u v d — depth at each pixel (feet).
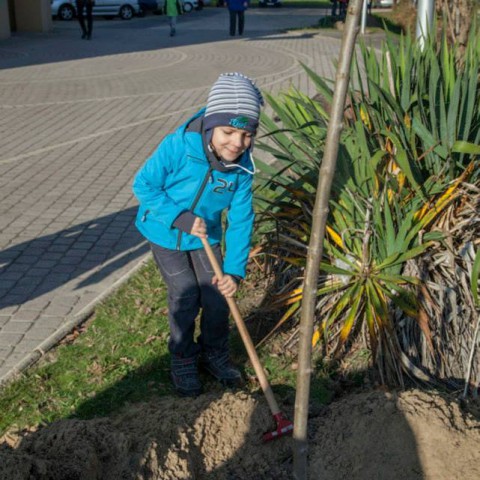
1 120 36.55
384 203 12.57
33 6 85.97
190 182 10.83
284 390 12.35
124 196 24.16
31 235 20.27
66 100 42.22
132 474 9.36
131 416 10.92
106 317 14.93
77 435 9.54
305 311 8.49
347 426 10.30
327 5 150.41
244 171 10.87
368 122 14.61
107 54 65.57
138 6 109.09
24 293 16.48
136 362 13.17
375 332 12.53
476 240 12.92
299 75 51.57
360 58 53.36
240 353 13.42
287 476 10.10
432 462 9.69
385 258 12.76
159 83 48.52
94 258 18.66
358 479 9.81
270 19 112.27
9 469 8.73
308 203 14.20
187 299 11.69
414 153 13.16
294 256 14.42
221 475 10.07
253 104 10.03
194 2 129.80
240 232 11.23
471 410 11.58
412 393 10.52
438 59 15.55
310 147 14.61
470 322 12.66
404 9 66.44
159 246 11.47
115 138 32.78
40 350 13.62
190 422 10.45
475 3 18.85
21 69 55.42
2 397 12.11
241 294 15.34
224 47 71.56
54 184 25.45
